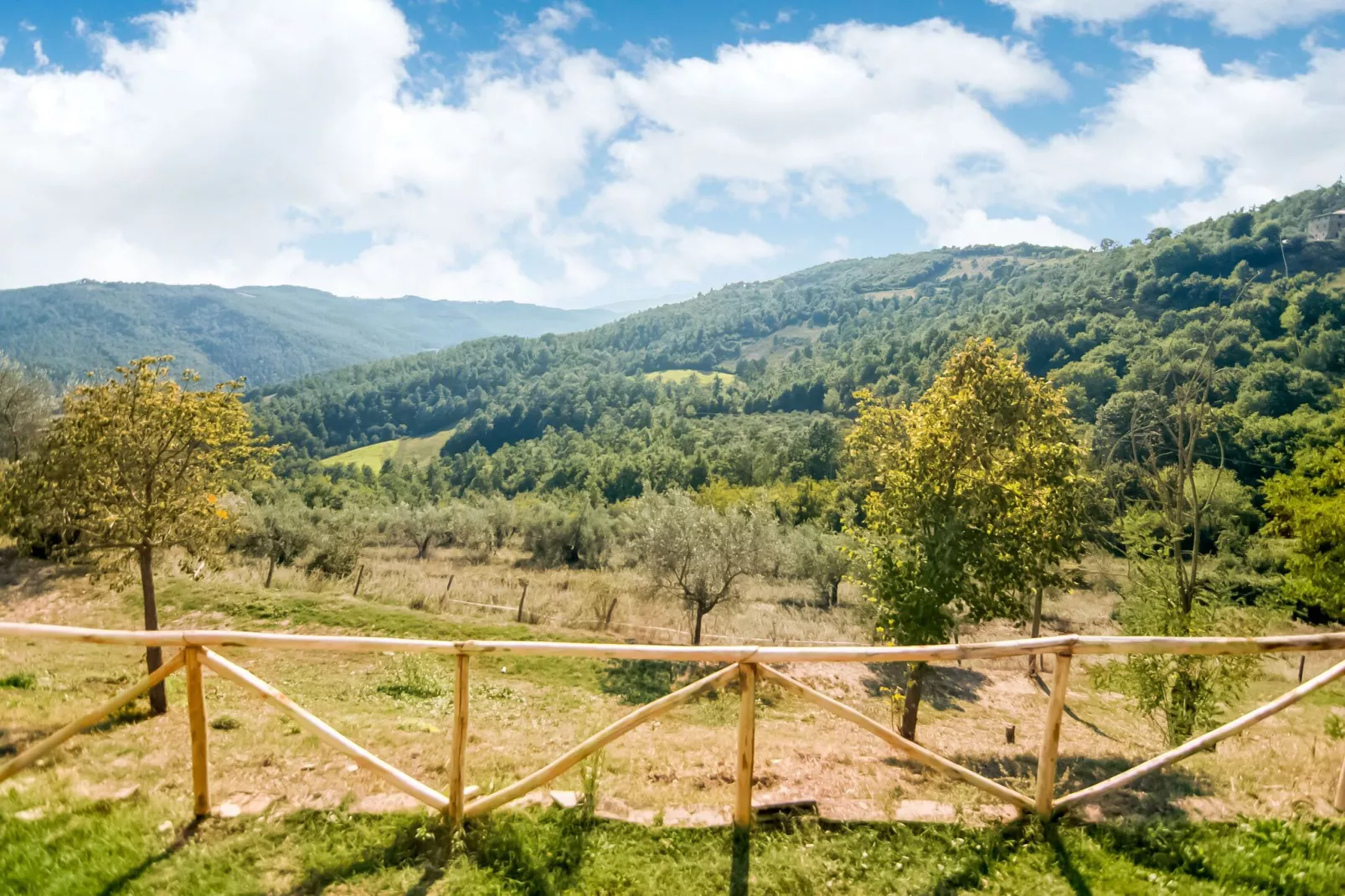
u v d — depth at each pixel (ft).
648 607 89.10
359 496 237.04
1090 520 83.61
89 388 38.37
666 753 24.99
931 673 74.08
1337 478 71.87
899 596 43.19
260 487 164.14
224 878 14.99
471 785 19.38
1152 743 48.91
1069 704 68.85
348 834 16.58
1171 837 16.65
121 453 38.24
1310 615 100.17
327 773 19.76
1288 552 77.77
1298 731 34.58
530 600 91.04
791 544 107.86
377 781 19.24
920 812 17.94
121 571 40.73
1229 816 17.44
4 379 92.94
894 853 16.46
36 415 92.99
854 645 81.82
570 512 151.12
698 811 17.76
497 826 16.78
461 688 16.71
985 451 44.11
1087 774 23.36
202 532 39.70
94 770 19.52
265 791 18.40
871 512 47.98
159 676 16.84
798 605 105.50
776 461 288.30
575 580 111.24
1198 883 15.17
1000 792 17.33
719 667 67.62
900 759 27.76
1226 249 427.74
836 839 16.90
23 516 36.32
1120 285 449.48
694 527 81.15
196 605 70.18
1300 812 17.47
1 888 14.25
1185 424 77.71
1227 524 138.41
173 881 14.89
